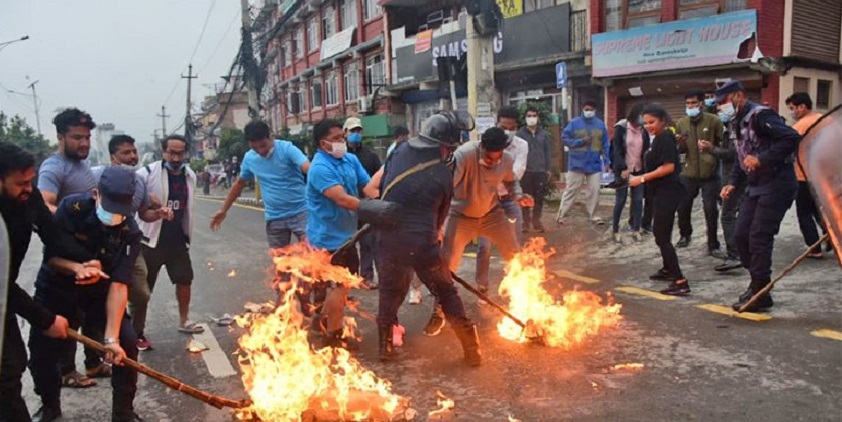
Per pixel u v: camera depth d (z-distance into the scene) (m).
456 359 4.45
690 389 3.70
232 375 4.38
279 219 5.61
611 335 4.73
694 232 8.38
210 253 9.91
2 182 2.85
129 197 3.41
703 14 12.98
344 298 4.81
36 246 12.59
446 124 4.28
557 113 16.20
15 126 41.28
